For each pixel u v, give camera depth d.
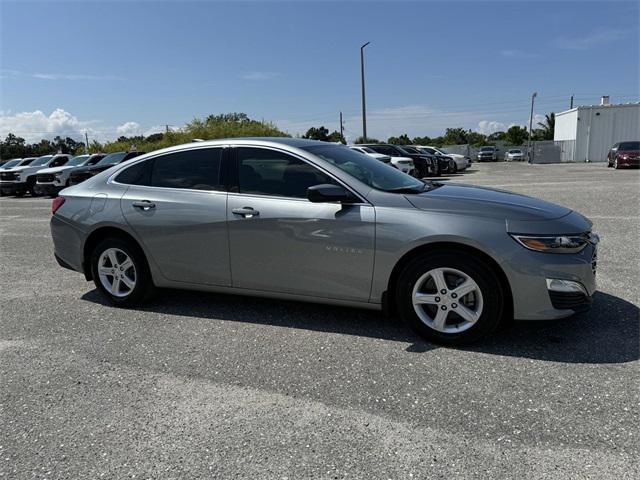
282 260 3.97
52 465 2.43
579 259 3.39
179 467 2.38
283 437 2.59
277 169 4.09
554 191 13.66
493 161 49.06
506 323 3.79
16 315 4.69
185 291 5.22
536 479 2.21
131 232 4.53
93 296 5.24
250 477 2.29
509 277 3.38
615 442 2.44
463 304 3.55
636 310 4.19
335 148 4.48
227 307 4.68
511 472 2.26
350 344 3.73
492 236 3.39
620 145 26.06
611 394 2.88
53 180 17.59
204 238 4.23
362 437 2.57
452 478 2.23
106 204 4.66
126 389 3.17
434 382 3.11
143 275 4.62
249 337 3.95
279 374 3.30
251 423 2.74
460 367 3.29
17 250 8.08
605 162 36.56
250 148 4.22
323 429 2.65
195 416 2.83
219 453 2.48
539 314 3.39
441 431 2.60
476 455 2.39
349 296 3.83
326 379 3.21
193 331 4.12
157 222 4.40
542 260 3.34
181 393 3.10
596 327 3.85
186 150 4.49
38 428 2.76
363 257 3.70
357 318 4.26
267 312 4.49
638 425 2.57
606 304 4.36
